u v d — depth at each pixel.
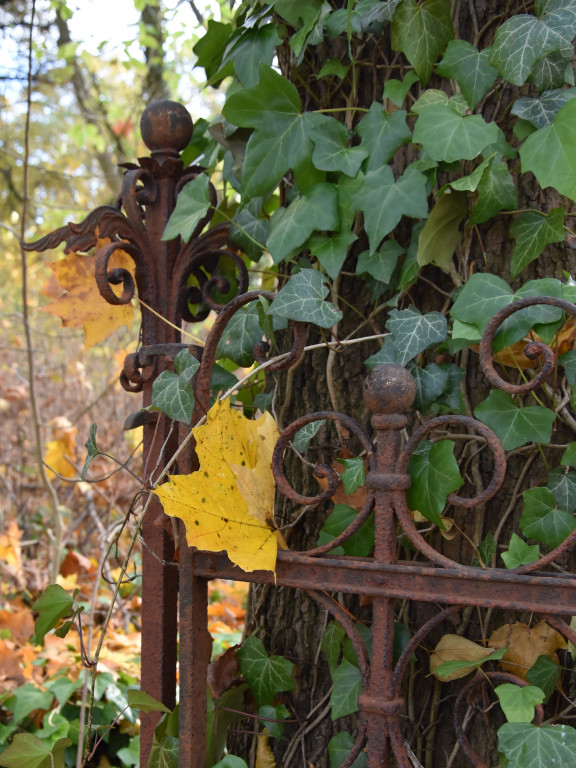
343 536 1.10
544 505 1.12
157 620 1.36
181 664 1.21
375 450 1.10
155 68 5.26
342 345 1.22
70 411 4.48
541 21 1.14
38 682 2.16
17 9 4.70
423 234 1.19
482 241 1.30
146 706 1.24
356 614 1.40
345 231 1.29
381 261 1.30
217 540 1.09
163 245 1.43
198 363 1.16
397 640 1.27
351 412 1.42
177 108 1.42
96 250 1.46
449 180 1.31
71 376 4.84
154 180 1.44
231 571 1.18
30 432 4.26
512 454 1.29
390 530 1.08
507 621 1.26
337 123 1.30
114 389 4.52
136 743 1.99
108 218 1.37
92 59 4.95
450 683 1.30
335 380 1.44
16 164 6.21
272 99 1.28
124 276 1.37
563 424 1.25
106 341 5.02
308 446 1.46
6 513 3.65
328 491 1.11
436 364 1.22
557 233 1.18
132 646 2.43
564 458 1.12
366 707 1.08
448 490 1.08
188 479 1.09
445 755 1.30
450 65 1.24
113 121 5.07
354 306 1.43
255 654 1.38
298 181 1.31
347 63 1.44
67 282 1.50
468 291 1.11
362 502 1.32
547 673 1.17
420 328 1.18
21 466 3.99
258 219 1.49
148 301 1.44
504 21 1.27
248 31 1.39
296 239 1.28
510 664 1.21
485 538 1.25
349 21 1.23
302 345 1.15
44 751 1.30
